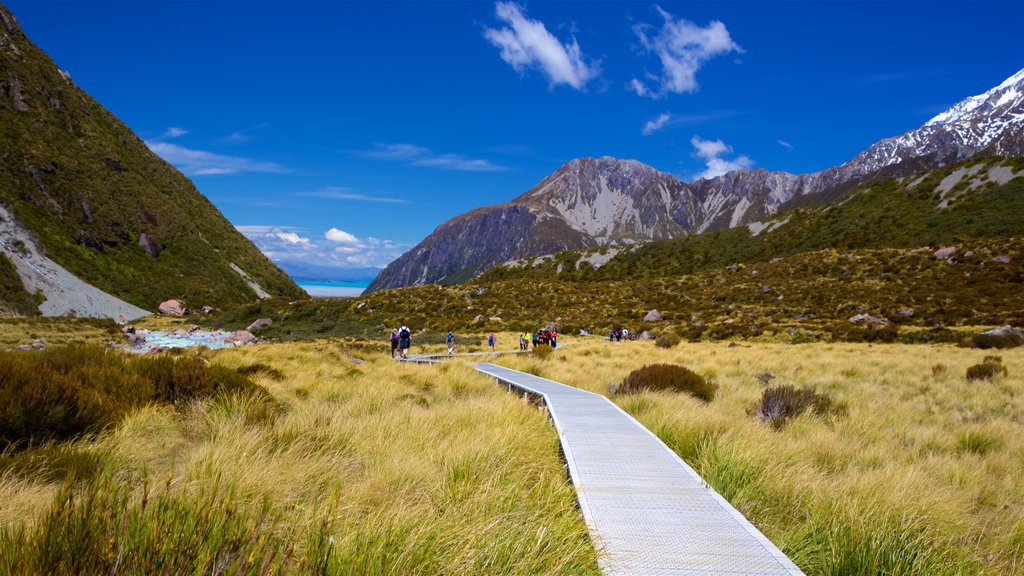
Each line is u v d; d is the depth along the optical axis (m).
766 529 4.73
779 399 10.88
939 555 4.04
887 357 24.17
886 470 5.97
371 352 32.78
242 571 2.31
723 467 5.88
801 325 44.41
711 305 65.75
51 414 5.85
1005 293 50.97
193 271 119.75
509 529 3.57
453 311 72.62
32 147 111.19
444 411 8.96
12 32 136.62
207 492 3.70
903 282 64.06
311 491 4.34
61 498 2.46
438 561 2.96
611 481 5.37
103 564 2.18
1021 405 12.26
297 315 76.44
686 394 12.06
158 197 134.88
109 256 105.38
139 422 6.70
